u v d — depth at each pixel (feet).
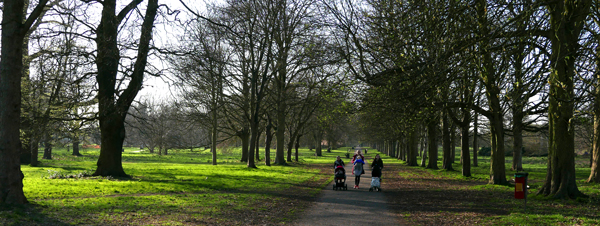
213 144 128.47
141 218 31.60
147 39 59.31
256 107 107.96
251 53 102.37
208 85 93.50
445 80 37.37
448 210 38.17
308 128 179.32
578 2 36.86
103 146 67.15
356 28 45.21
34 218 28.27
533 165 160.45
